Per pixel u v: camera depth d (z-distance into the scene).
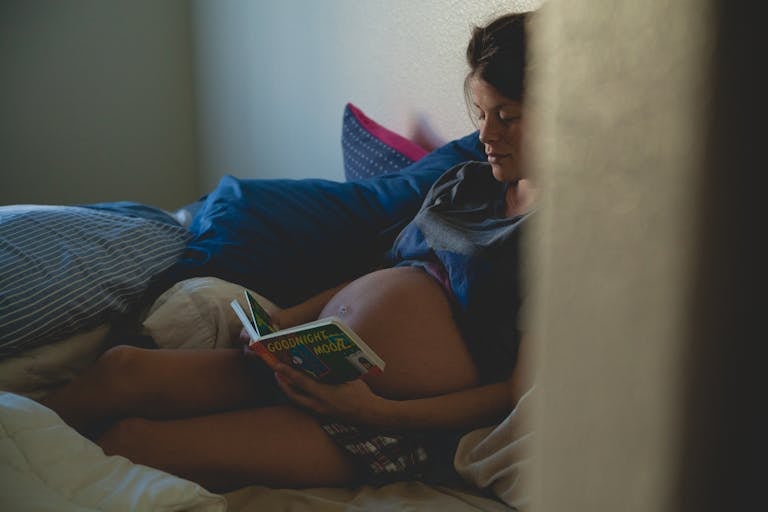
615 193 0.27
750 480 0.23
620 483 0.27
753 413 0.23
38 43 2.96
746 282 0.23
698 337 0.24
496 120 1.08
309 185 1.57
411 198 1.50
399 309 1.15
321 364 1.00
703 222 0.24
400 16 1.91
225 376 1.14
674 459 0.25
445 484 1.06
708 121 0.23
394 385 1.12
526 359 1.05
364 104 2.15
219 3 2.94
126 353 1.09
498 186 1.24
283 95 2.62
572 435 0.30
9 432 0.85
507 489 0.97
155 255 1.45
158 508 0.81
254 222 1.49
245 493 1.01
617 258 0.27
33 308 1.20
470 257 1.12
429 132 1.86
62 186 3.10
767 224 0.22
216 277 1.42
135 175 3.24
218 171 3.19
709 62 0.23
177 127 3.30
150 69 3.19
